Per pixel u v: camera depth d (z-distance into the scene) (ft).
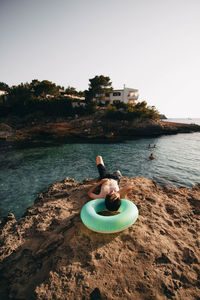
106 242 8.11
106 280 6.38
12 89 148.25
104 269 6.79
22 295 6.25
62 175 38.40
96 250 7.66
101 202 9.99
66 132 103.35
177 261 7.22
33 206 12.78
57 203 12.10
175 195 13.19
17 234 9.25
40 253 7.80
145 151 65.51
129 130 111.65
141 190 13.62
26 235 9.14
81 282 6.31
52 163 48.21
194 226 9.55
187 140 99.14
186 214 10.62
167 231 8.96
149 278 6.46
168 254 7.51
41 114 136.46
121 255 7.41
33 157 55.31
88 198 12.55
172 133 132.77
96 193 12.85
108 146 76.28
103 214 10.19
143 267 6.89
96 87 145.69
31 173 39.55
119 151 65.26
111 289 6.07
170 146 77.97
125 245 7.93
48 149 69.10
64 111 135.23
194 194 13.44
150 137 112.06
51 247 8.06
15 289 6.50
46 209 11.44
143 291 6.02
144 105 129.49
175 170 41.88
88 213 8.67
